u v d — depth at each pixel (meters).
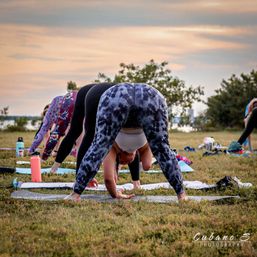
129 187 13.76
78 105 14.30
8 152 23.83
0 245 8.15
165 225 9.30
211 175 16.41
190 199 11.44
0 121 57.59
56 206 10.77
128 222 9.59
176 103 60.97
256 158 21.17
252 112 23.17
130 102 11.05
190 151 25.55
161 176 15.89
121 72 60.19
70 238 8.57
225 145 31.38
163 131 11.23
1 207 10.61
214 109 64.00
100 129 11.16
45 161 18.98
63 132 18.50
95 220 9.71
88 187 13.29
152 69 59.62
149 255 7.86
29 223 9.38
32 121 56.94
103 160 11.43
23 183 13.73
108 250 8.01
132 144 11.75
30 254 7.86
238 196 12.22
